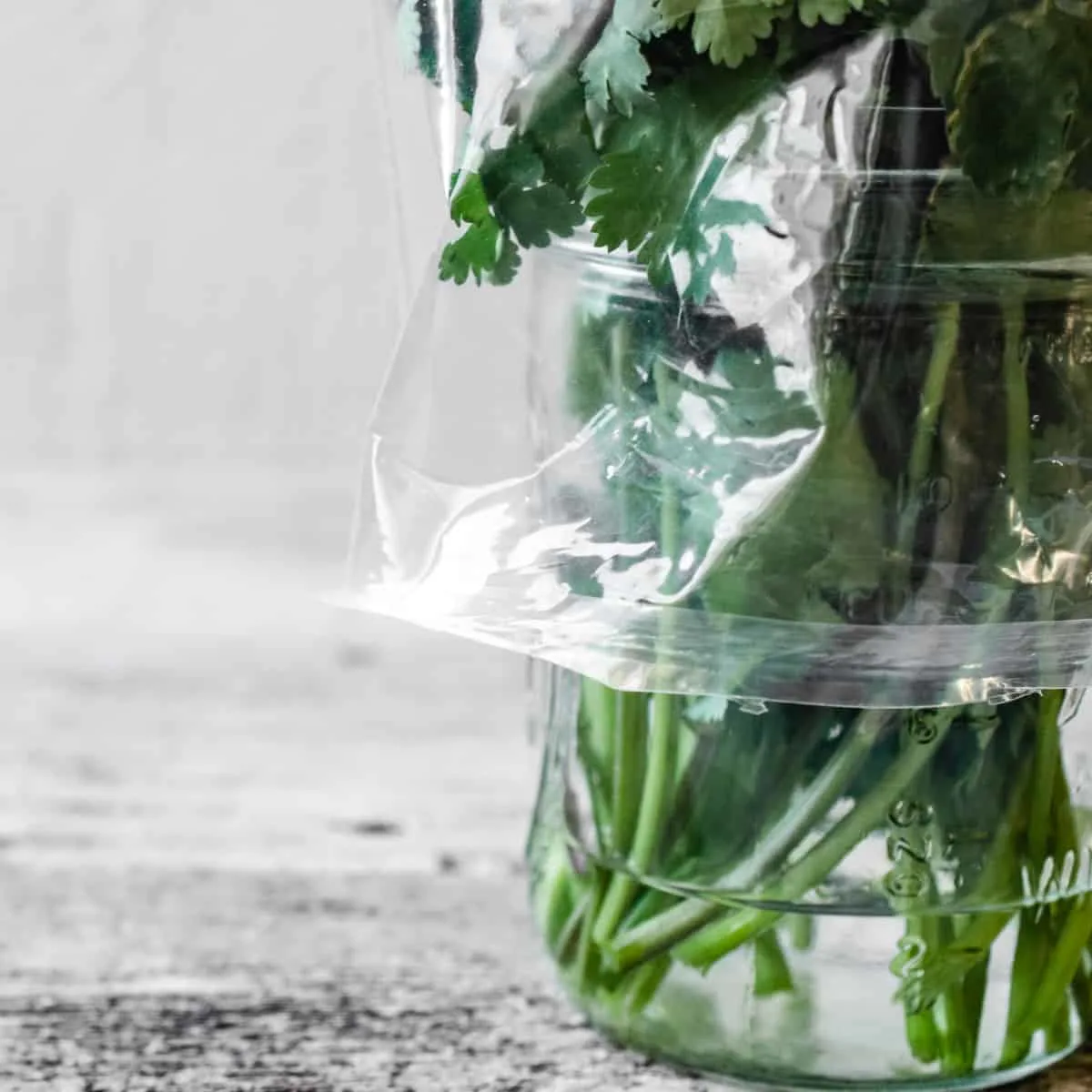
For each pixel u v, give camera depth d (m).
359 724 0.75
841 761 0.54
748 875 0.54
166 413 1.04
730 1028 0.55
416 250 0.56
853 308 0.52
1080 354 0.53
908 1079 0.55
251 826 0.68
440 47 0.54
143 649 0.86
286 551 1.01
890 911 0.54
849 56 0.51
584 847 0.57
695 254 0.52
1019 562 0.53
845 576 0.53
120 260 0.98
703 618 0.53
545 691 0.59
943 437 0.52
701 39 0.51
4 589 0.94
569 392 0.55
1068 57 0.51
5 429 1.05
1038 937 0.55
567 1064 0.58
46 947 0.62
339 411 0.64
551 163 0.53
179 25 0.84
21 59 0.88
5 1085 0.57
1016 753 0.54
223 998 0.60
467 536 0.55
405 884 0.65
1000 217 0.51
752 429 0.53
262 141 0.75
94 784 0.70
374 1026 0.59
